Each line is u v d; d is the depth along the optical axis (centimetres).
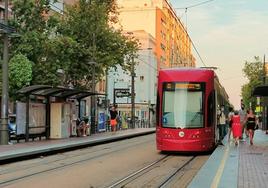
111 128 4753
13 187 1315
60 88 2894
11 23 3253
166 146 2314
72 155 2353
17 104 2875
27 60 3155
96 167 1816
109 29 4281
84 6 4147
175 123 2316
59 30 3716
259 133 4572
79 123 3656
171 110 2338
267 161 1847
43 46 3331
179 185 1352
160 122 2353
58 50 3434
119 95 6122
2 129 2681
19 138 2889
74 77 4078
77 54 3872
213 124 2400
